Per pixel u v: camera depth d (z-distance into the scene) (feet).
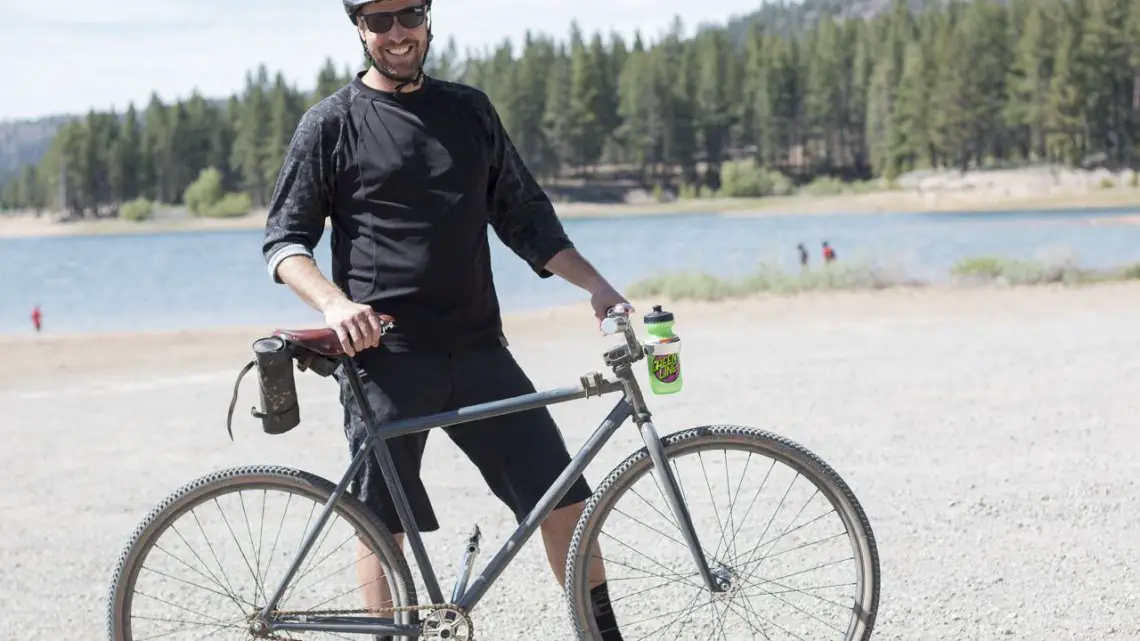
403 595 11.24
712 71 591.37
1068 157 475.31
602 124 590.14
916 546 17.03
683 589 14.90
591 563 11.34
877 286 78.28
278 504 20.56
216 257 244.22
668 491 11.12
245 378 42.60
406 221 11.44
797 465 11.23
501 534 18.49
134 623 14.40
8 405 36.17
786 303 68.90
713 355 42.01
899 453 23.32
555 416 28.81
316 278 11.04
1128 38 486.79
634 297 78.95
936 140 506.07
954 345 42.09
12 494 22.70
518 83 577.84
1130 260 112.68
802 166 591.78
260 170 615.16
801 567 15.90
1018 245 155.22
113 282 160.45
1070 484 20.36
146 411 34.06
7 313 108.27
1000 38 556.51
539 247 12.21
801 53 646.74
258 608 11.35
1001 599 14.69
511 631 14.17
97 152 640.99
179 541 18.28
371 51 11.36
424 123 11.50
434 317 11.51
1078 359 36.58
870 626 11.28
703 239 229.25
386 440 11.34
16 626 14.85
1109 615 14.01
